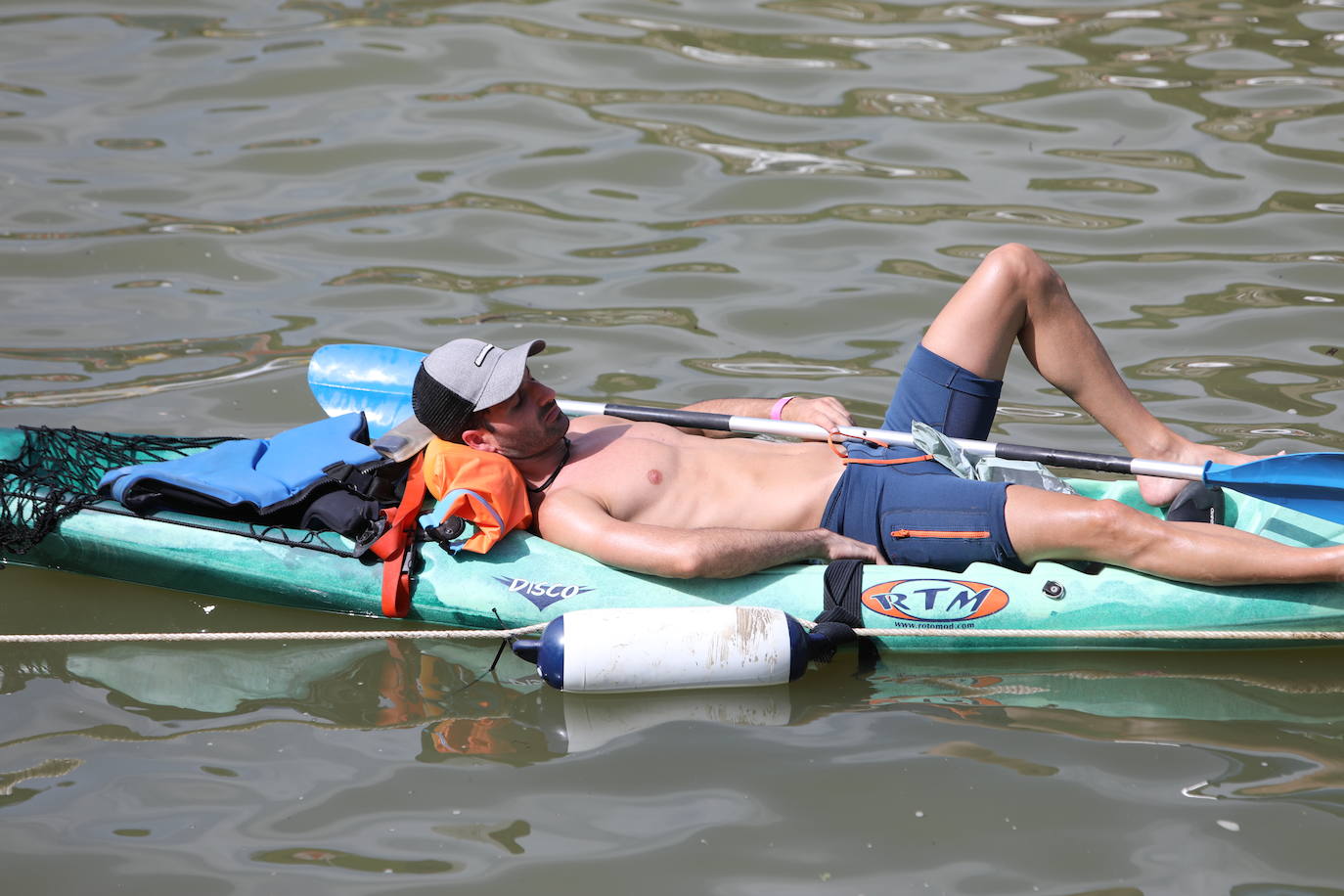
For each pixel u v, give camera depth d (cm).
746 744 1391
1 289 2439
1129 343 2212
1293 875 1177
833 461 1666
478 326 2333
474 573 1625
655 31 3547
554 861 1220
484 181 2856
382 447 1714
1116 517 1530
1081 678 1520
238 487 1691
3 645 1614
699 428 1822
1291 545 1625
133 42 3500
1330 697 1468
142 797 1319
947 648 1575
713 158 2941
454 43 3481
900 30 3556
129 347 2272
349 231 2670
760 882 1189
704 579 1592
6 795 1321
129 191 2803
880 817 1268
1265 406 2020
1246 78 3203
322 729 1437
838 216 2695
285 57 3412
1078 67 3306
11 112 3106
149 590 1744
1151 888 1168
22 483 1752
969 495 1588
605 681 1474
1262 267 2439
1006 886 1176
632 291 2453
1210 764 1341
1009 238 2581
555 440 1650
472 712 1467
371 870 1213
